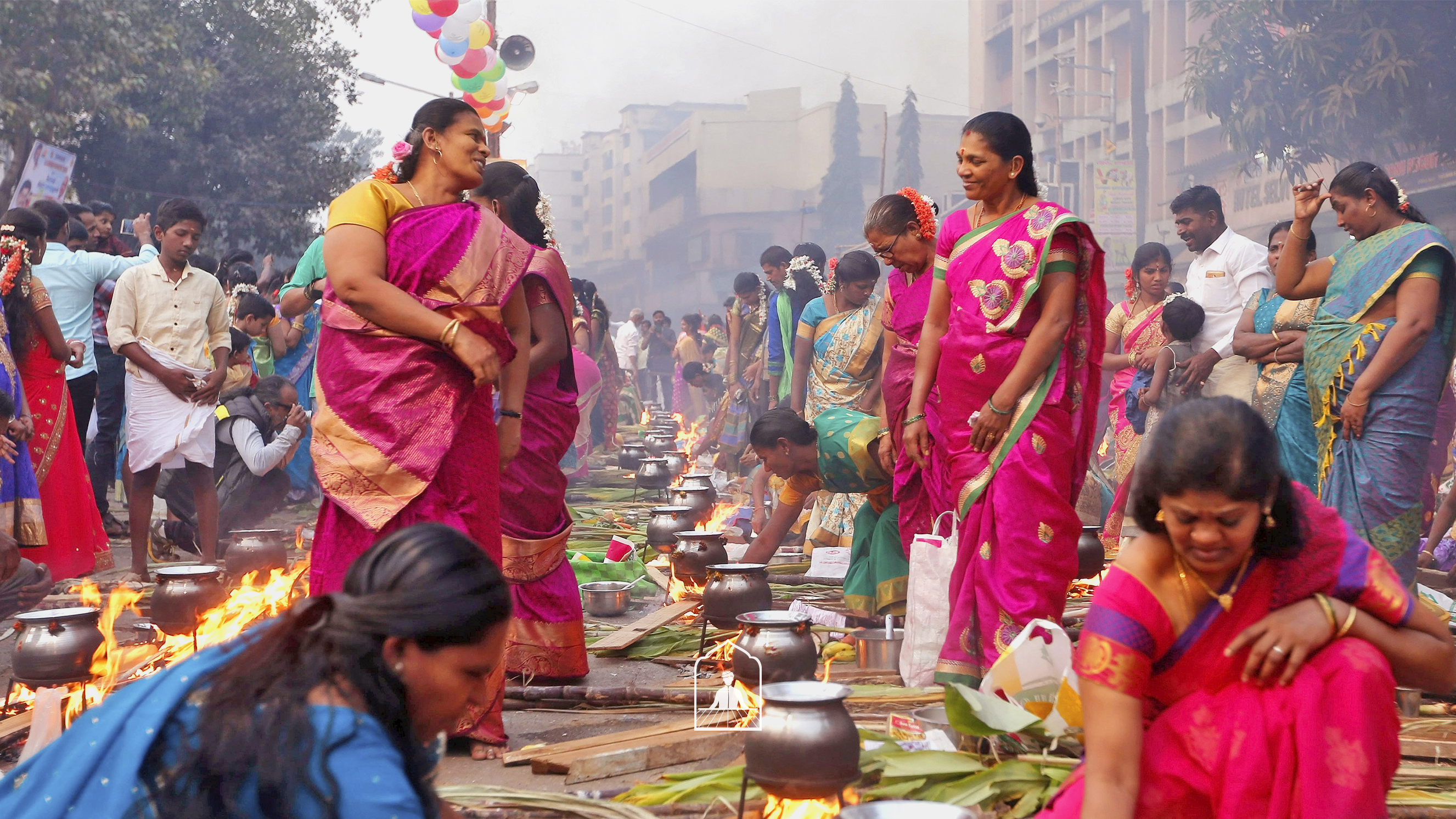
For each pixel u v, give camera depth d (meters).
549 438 4.39
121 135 26.12
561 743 3.61
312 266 6.85
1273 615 2.17
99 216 9.12
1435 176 24.34
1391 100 15.65
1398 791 2.99
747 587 4.57
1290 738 2.12
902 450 4.50
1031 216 3.86
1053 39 48.53
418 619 1.71
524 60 11.76
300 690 1.68
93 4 21.56
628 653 4.94
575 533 8.41
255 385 9.10
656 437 11.93
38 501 5.75
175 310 6.60
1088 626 2.23
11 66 20.91
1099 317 3.94
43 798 1.68
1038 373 3.82
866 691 3.94
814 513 6.65
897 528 4.99
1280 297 5.52
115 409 8.25
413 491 3.42
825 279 8.25
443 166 3.66
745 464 10.31
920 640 4.10
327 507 3.51
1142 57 40.97
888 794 2.98
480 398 3.62
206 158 27.02
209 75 25.55
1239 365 6.95
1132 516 2.17
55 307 7.74
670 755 3.42
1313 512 2.21
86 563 6.42
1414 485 4.43
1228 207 35.22
